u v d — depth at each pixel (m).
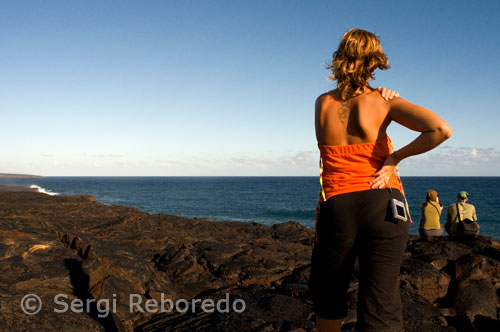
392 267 1.56
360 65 1.64
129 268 4.26
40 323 2.70
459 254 5.48
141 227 10.12
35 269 3.90
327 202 1.67
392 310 1.57
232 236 11.12
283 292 4.65
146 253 6.40
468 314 4.38
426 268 5.04
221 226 14.01
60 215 12.24
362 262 1.62
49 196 19.73
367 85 1.72
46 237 4.99
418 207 46.72
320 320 1.77
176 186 133.12
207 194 80.50
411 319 3.68
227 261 5.67
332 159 1.69
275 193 85.75
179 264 5.34
